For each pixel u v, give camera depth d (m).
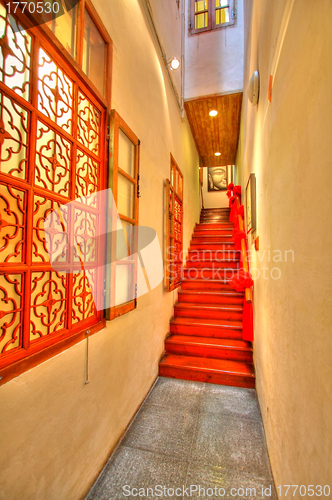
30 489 0.90
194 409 2.03
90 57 1.39
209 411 2.01
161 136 2.77
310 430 0.78
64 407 1.09
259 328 2.04
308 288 0.81
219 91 3.90
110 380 1.54
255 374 2.33
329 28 0.63
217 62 3.95
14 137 0.87
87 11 1.33
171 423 1.86
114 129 1.51
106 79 1.50
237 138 5.41
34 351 0.94
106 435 1.49
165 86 2.97
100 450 1.42
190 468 1.48
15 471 0.83
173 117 3.41
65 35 1.17
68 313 1.14
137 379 2.00
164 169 2.88
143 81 2.19
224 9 4.01
